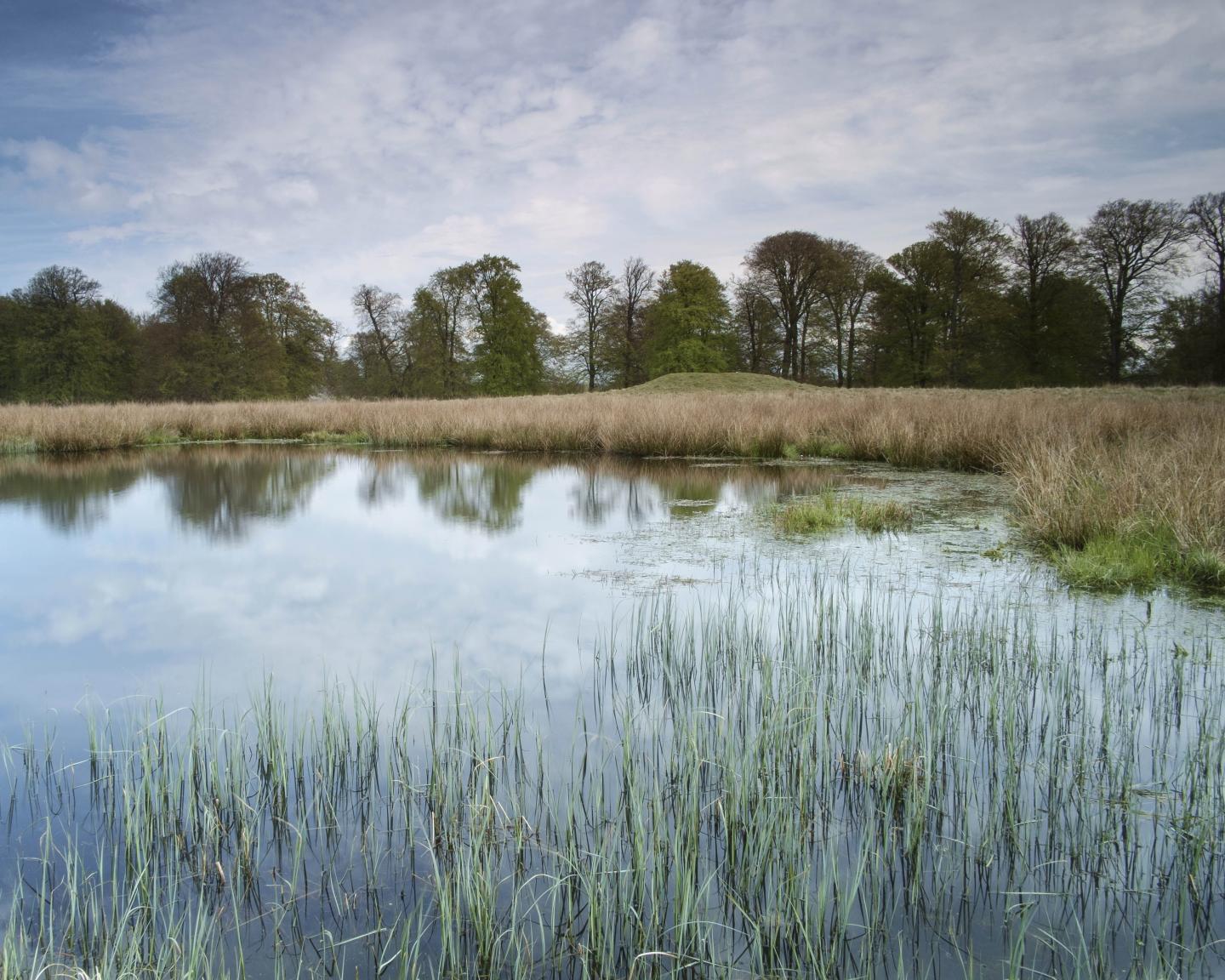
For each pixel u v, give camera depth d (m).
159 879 2.58
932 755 3.21
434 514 9.13
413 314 46.06
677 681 4.08
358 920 2.37
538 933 2.29
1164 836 2.68
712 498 9.93
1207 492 6.16
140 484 11.81
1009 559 6.43
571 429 16.34
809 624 4.71
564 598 5.64
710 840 2.73
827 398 21.84
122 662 4.54
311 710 3.80
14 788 3.14
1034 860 2.58
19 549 7.48
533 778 3.12
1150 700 3.72
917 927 2.29
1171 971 2.03
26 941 2.13
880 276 42.97
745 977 2.10
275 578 6.33
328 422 20.97
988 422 12.35
